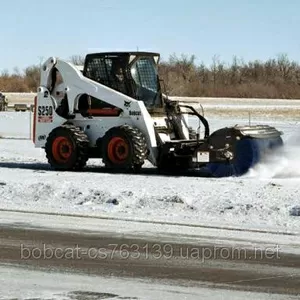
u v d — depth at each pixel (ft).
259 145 72.28
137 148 75.10
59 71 81.82
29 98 305.12
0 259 39.73
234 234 45.78
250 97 372.17
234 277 35.96
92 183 66.28
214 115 194.59
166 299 32.17
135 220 50.34
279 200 56.39
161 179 70.33
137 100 77.20
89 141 79.71
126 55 78.13
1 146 109.50
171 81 366.22
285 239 44.45
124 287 34.12
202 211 53.16
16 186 63.67
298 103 289.33
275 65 398.01
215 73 386.11
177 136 79.05
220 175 72.90
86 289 33.78
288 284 34.71
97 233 46.39
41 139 82.84
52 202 57.93
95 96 79.10
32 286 34.32
